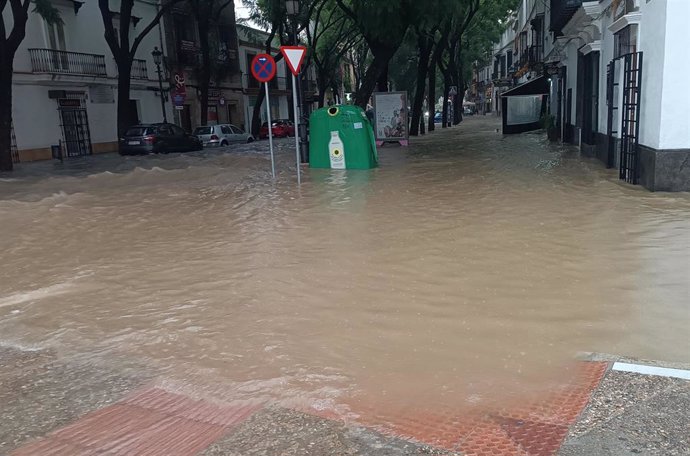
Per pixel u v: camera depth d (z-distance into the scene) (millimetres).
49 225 9281
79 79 27969
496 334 4410
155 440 3129
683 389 3408
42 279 6383
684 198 9062
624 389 3447
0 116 18797
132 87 32031
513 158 16797
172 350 4375
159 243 7832
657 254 6172
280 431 3178
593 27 15125
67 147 28062
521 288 5383
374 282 5754
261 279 6008
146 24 33250
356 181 12938
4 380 3945
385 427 3184
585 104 16969
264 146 28547
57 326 4961
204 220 9266
